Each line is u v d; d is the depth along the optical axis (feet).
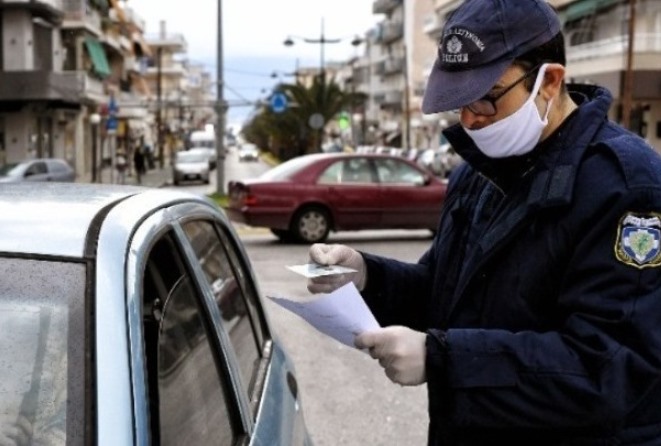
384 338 5.15
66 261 5.08
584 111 5.56
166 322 5.47
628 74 82.94
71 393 4.54
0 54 104.12
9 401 4.60
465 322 5.76
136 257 5.24
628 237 5.01
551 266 5.35
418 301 7.12
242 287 8.76
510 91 5.45
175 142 259.60
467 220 6.35
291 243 41.57
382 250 40.16
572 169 5.33
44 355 4.68
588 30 110.32
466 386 5.01
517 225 5.48
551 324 5.43
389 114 258.57
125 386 4.52
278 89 147.33
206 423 5.52
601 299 5.02
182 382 5.39
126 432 4.36
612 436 5.20
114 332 4.72
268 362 8.41
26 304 4.89
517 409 5.01
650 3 95.50
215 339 6.49
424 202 41.37
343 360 20.27
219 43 75.77
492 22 5.39
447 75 5.50
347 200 40.34
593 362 4.91
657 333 4.93
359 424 15.81
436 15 184.55
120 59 177.88
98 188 6.97
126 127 175.94
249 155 250.78
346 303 5.49
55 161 73.77
